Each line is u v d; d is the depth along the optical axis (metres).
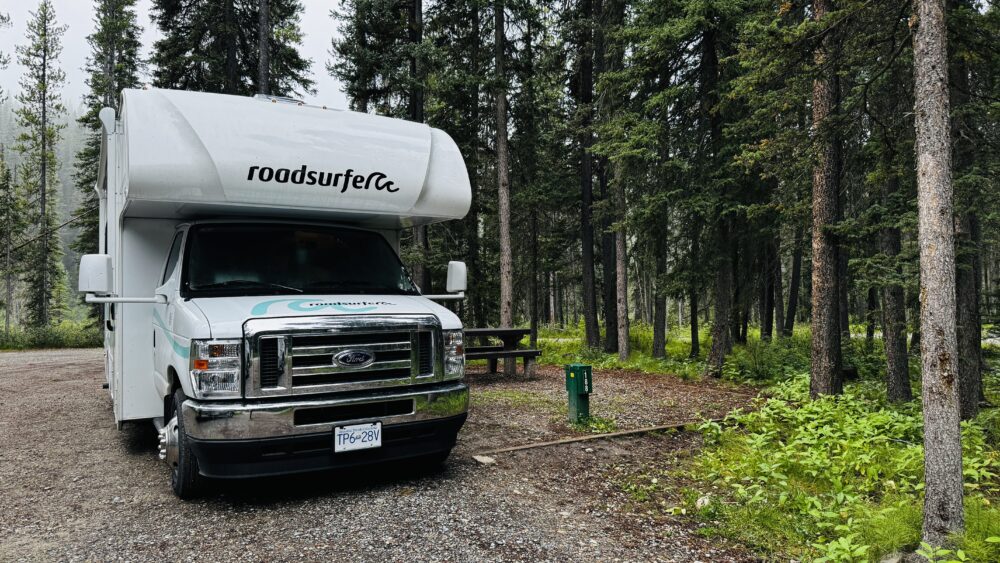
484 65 14.03
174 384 4.50
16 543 3.50
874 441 5.79
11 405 8.41
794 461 4.98
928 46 3.52
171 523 3.81
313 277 4.93
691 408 8.07
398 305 4.64
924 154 3.52
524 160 18.36
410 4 15.88
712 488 4.66
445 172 5.48
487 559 3.26
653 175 12.41
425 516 3.91
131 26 27.81
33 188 30.98
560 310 39.88
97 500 4.30
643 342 21.03
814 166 7.95
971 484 4.53
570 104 18.89
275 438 3.85
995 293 10.94
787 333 20.92
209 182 4.45
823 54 7.18
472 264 18.45
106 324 6.88
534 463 5.27
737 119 11.49
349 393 4.20
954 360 3.42
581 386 6.73
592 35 16.05
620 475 4.97
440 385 4.62
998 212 7.91
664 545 3.54
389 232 6.15
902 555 3.48
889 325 9.30
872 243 9.68
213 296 4.46
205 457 3.83
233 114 4.59
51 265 32.47
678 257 13.24
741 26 10.48
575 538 3.60
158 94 4.44
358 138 5.04
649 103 11.60
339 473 4.93
